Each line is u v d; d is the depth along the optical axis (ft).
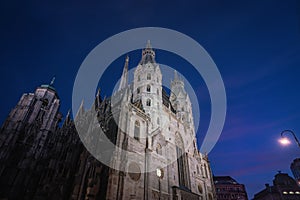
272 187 339.57
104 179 120.57
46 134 237.66
